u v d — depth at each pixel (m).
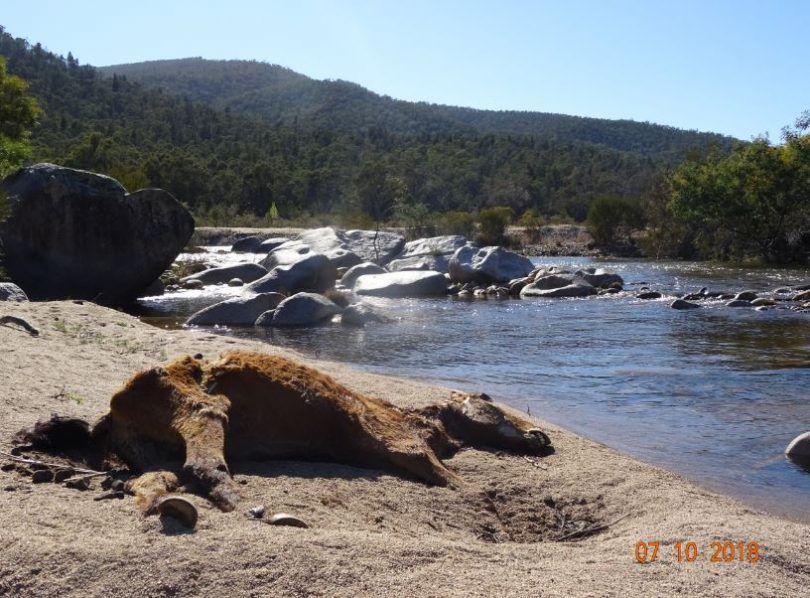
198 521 4.67
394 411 7.25
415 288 25.55
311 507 5.29
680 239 50.09
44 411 6.74
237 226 62.12
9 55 157.50
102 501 4.98
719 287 27.44
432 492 6.12
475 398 7.95
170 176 84.00
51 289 20.86
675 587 4.41
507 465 7.06
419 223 55.56
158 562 4.14
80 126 118.44
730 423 9.49
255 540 4.45
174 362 6.21
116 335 11.84
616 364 13.38
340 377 10.46
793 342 15.53
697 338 16.17
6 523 4.48
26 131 23.75
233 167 105.88
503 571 4.50
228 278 27.64
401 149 135.25
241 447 6.13
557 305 22.45
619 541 5.41
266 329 17.75
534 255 54.78
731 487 7.21
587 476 6.88
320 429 6.44
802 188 40.09
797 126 41.09
